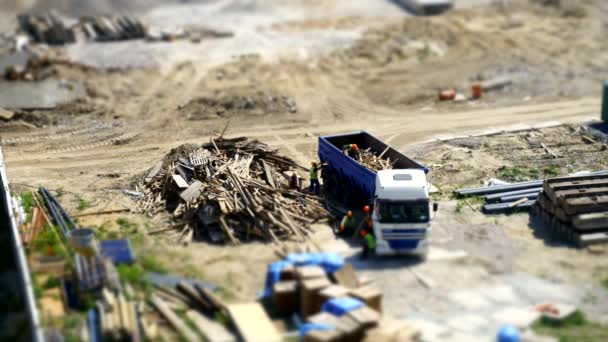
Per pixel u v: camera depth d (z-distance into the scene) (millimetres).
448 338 27656
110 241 33875
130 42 79500
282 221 37281
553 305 29766
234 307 29109
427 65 72438
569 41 78750
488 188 42469
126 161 49656
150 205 40375
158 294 30719
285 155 50469
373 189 37781
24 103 60625
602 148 50719
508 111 60531
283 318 29453
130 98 63750
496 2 93750
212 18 89438
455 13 89312
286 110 60812
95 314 28516
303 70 70688
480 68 70875
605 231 36000
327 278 30609
